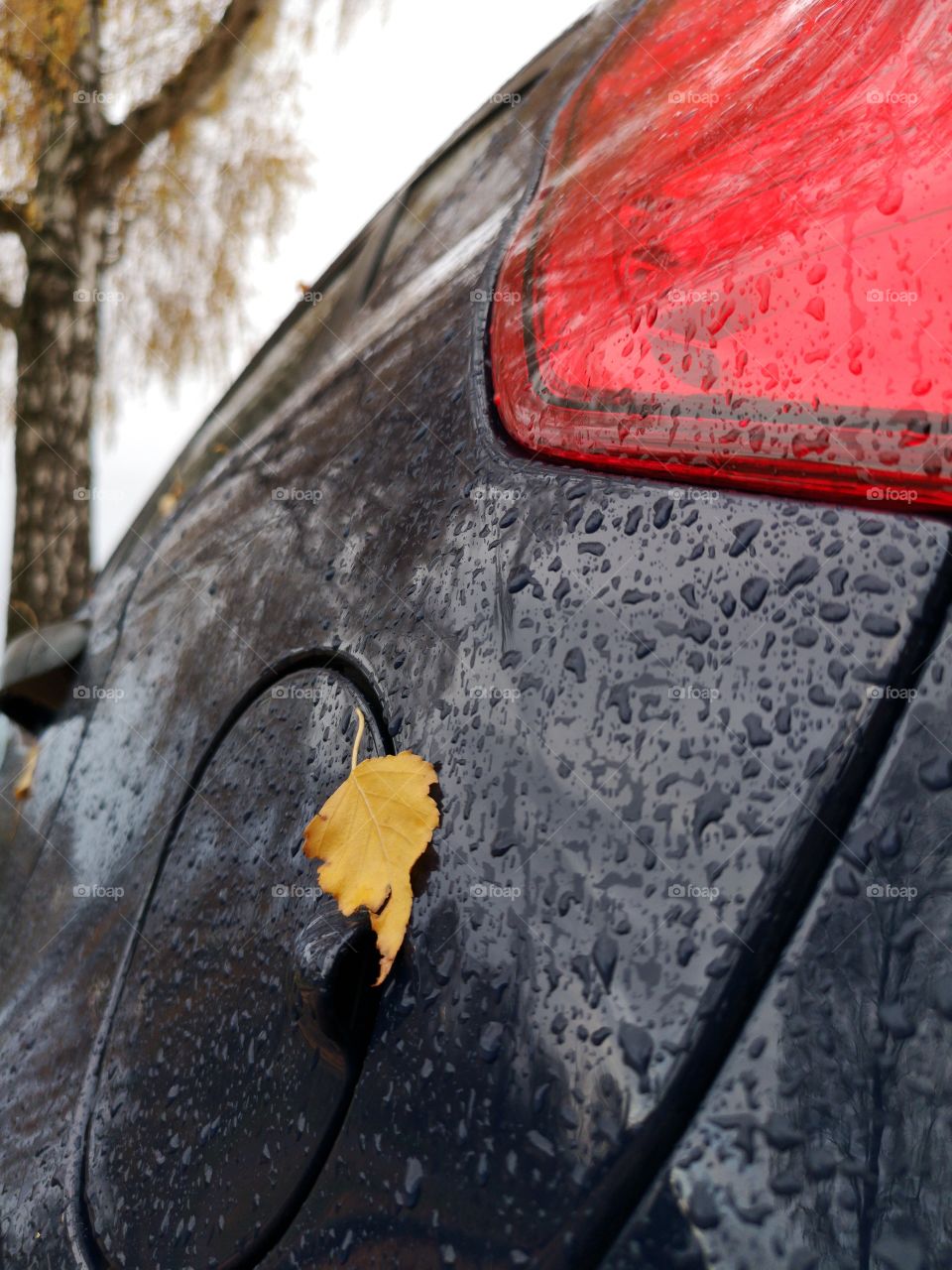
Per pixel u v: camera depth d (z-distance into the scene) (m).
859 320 0.26
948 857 0.21
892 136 0.27
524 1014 0.24
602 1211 0.22
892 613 0.23
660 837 0.24
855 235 0.27
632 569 0.27
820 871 0.22
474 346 0.37
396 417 0.40
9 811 0.56
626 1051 0.23
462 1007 0.25
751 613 0.25
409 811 0.29
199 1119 0.31
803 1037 0.21
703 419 0.28
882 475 0.25
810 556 0.25
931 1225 0.20
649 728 0.25
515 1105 0.24
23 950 0.48
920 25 0.29
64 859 0.47
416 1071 0.26
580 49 0.52
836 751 0.23
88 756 0.50
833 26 0.33
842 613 0.24
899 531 0.24
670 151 0.35
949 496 0.24
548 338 0.34
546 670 0.28
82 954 0.42
